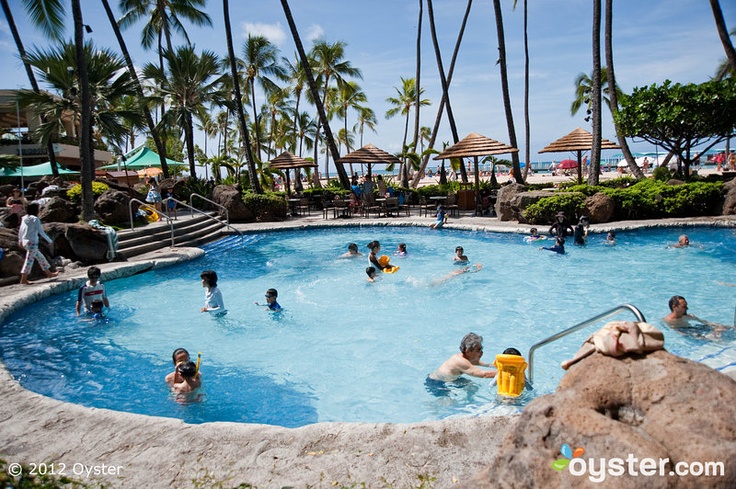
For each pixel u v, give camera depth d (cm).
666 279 1012
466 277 1090
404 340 741
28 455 367
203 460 354
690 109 1922
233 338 761
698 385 237
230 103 2552
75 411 436
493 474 248
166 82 2625
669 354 261
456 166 2878
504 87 2267
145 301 962
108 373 636
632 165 2289
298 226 1930
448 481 318
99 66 1819
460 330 775
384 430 381
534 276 1080
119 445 378
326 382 608
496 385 534
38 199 1653
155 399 568
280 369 648
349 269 1216
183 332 788
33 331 789
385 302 929
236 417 527
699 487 202
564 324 784
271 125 5591
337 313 873
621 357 266
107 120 1839
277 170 2905
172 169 3775
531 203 1745
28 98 1816
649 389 243
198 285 1091
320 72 4506
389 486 316
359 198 2445
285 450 361
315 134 5319
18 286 980
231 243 1680
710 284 964
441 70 2783
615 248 1341
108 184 2080
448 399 543
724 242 1375
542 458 231
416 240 1633
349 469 335
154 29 3222
